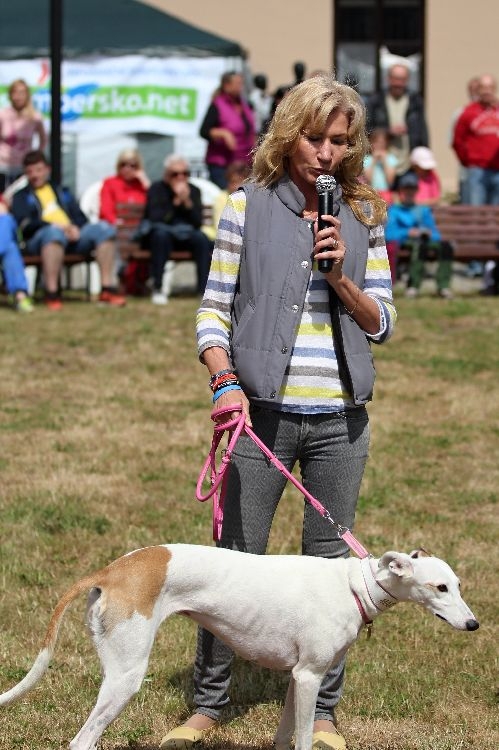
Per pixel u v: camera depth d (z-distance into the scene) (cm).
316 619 447
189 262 1602
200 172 1809
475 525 766
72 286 1688
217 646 508
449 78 2222
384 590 453
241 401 468
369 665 580
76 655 582
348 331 474
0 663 571
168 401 1046
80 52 1775
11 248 1382
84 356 1191
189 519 763
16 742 496
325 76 473
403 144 1711
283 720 474
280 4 2220
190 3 2225
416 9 2217
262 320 470
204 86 1800
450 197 2119
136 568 441
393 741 509
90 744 432
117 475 849
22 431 950
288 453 485
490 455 915
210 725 512
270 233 471
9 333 1265
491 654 593
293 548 721
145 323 1330
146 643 437
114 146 1805
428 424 992
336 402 476
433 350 1236
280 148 469
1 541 723
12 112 1650
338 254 454
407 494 823
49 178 1498
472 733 516
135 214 1553
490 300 1507
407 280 1597
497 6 2200
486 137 1681
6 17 1900
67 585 662
